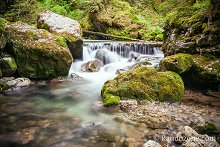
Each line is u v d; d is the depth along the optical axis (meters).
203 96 7.70
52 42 9.62
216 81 7.92
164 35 10.76
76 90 8.55
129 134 5.30
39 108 6.88
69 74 10.19
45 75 9.45
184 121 5.89
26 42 9.29
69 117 6.25
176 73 7.77
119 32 16.28
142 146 4.77
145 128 5.56
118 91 7.17
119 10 17.36
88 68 10.59
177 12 10.28
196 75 8.18
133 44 12.49
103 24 16.42
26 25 10.26
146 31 16.14
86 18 17.19
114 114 6.36
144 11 20.58
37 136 5.23
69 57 9.69
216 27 8.28
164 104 6.91
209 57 8.34
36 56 9.20
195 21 9.02
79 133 5.38
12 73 9.17
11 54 9.38
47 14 11.82
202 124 5.66
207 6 8.81
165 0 20.69
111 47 12.37
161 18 19.45
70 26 11.32
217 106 6.89
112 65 11.20
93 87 8.90
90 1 17.70
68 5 18.94
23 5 15.38
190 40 8.88
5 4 15.77
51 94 8.09
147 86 7.20
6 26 9.70
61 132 5.43
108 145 4.87
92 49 11.98
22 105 7.08
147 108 6.61
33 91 8.34
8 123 5.87
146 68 7.66
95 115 6.35
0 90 8.17
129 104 6.76
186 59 8.09
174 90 7.16
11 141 5.01
